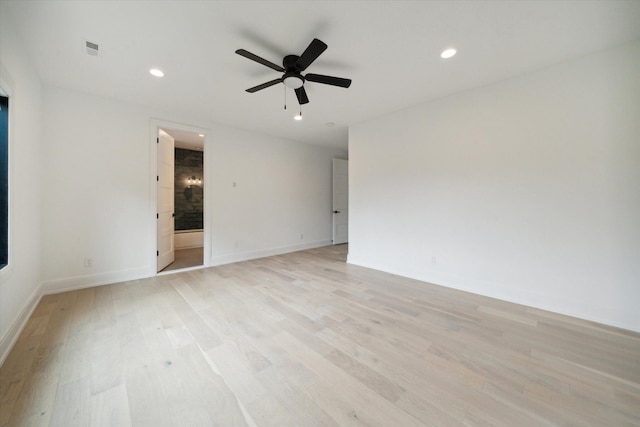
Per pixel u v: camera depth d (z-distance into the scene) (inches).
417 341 77.0
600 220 89.1
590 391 56.6
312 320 90.7
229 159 176.2
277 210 206.8
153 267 144.6
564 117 95.0
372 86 115.1
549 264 99.2
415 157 139.4
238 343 75.7
